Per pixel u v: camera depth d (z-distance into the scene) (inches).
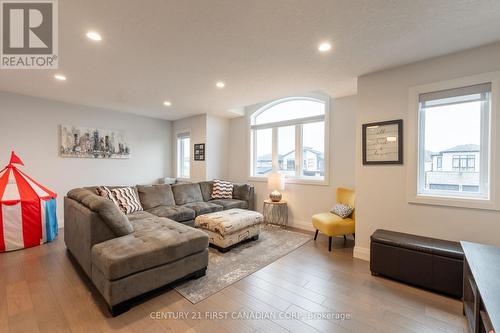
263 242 137.8
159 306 76.0
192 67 106.3
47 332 63.9
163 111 199.5
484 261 60.7
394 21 71.3
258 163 205.3
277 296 82.3
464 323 68.8
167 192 165.9
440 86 94.1
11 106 147.7
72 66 105.3
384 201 108.6
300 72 111.7
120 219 90.5
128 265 72.1
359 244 115.9
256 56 95.2
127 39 82.0
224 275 97.0
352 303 78.6
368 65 103.3
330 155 156.5
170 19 70.3
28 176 140.1
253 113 202.2
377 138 109.8
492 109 84.1
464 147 93.1
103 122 190.2
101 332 64.1
